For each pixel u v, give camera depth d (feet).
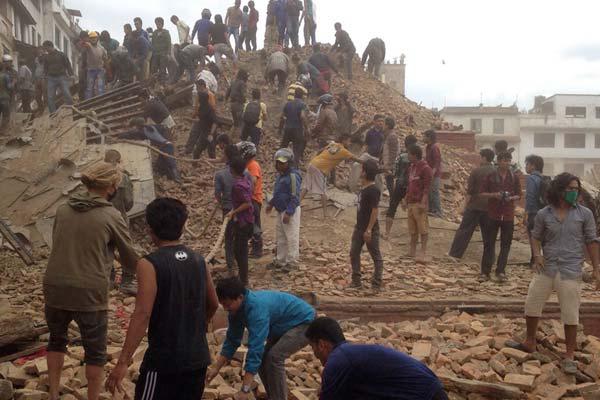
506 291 28.40
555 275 21.45
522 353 21.81
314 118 49.60
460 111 226.17
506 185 30.76
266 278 29.40
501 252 30.50
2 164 37.58
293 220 30.19
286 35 70.90
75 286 15.15
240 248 26.68
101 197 15.87
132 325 12.34
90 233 15.35
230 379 19.66
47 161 37.40
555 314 25.09
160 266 12.66
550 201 21.59
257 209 31.78
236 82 48.19
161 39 58.59
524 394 19.69
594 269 21.40
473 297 26.66
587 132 225.35
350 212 39.55
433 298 26.43
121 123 49.52
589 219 21.40
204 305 13.28
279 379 16.69
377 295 26.96
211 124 44.62
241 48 73.00
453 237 37.09
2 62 52.80
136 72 57.21
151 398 12.55
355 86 65.98
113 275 27.20
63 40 137.80
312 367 20.71
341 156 38.01
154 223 13.10
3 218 34.19
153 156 44.37
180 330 12.68
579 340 23.32
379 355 11.91
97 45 54.60
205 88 44.21
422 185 32.83
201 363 12.89
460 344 22.72
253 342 15.90
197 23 63.10
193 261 13.14
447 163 50.90
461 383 19.72
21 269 30.04
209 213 38.88
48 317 15.71
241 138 44.62
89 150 38.47
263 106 44.98
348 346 12.16
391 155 40.83
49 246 32.96
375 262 27.63
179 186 42.14
